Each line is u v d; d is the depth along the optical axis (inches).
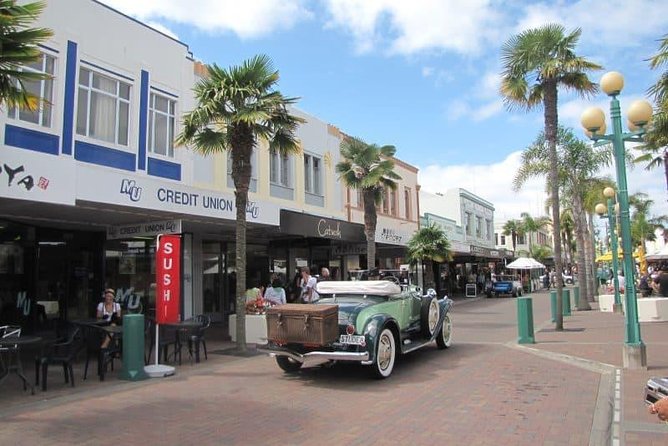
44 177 392.8
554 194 644.7
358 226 856.9
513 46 640.4
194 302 720.3
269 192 807.7
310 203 921.5
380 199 828.0
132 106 604.4
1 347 333.1
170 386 354.0
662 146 550.6
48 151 510.6
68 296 604.1
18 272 561.9
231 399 317.4
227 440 240.4
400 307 423.2
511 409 289.0
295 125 513.0
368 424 264.5
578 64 613.0
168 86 652.1
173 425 263.7
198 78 693.3
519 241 3031.5
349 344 362.6
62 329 468.1
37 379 348.2
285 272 930.7
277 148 522.9
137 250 670.5
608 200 858.1
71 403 307.4
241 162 497.4
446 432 250.2
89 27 561.6
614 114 400.5
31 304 568.1
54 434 248.7
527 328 524.1
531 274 1983.3
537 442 234.8
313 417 277.9
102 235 633.6
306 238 854.5
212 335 634.2
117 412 287.7
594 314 849.5
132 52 608.7
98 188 434.0
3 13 277.3
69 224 580.1
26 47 281.3
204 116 471.8
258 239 861.2
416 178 1374.3
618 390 323.9
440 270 1492.4
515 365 417.4
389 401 310.8
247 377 383.6
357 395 326.6
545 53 628.7
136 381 369.1
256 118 451.5
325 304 383.2
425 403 304.8
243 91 465.1
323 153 964.0
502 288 1450.5
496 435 244.8
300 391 338.6
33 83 508.1
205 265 776.3
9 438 242.4
